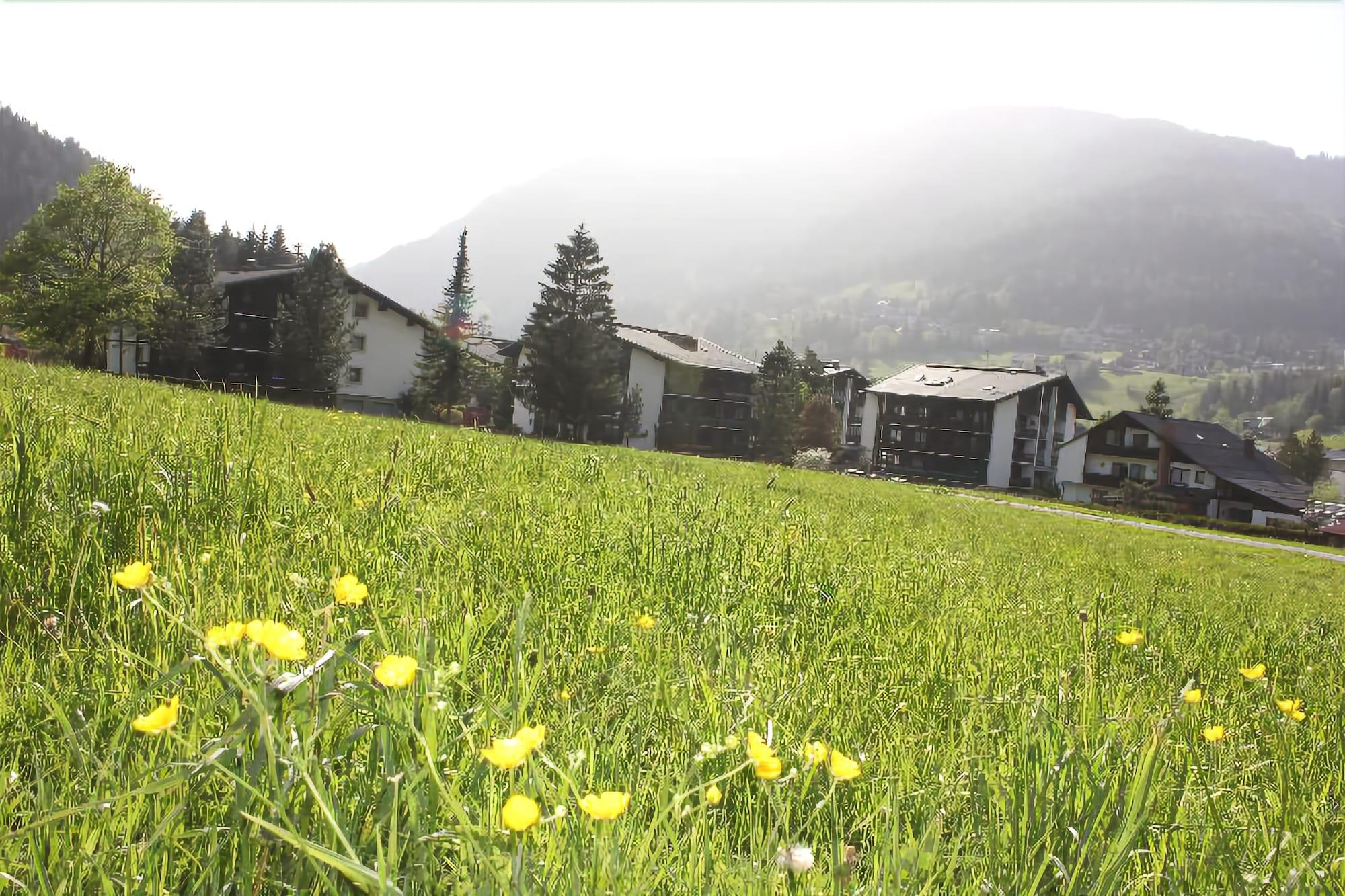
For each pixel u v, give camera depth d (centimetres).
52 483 330
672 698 238
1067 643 467
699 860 154
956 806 211
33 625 226
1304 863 173
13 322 5544
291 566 292
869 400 10962
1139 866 192
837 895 132
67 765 154
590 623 316
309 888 125
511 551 402
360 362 7112
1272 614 964
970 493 6450
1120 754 220
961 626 458
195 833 135
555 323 7206
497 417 8731
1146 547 2592
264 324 7012
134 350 6681
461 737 155
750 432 9225
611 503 630
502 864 118
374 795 145
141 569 150
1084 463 9556
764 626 371
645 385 9200
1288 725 313
